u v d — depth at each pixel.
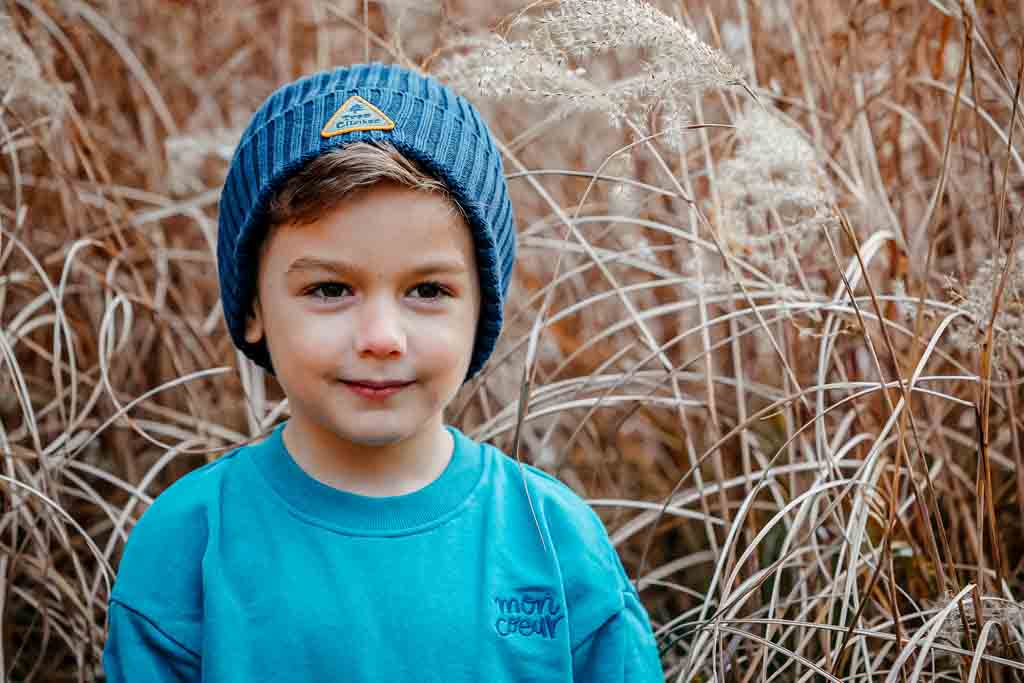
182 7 2.86
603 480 2.25
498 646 1.22
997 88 1.95
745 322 2.27
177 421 2.28
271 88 2.83
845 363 2.06
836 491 1.70
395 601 1.20
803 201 1.69
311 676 1.18
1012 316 1.70
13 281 2.05
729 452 2.17
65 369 2.09
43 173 2.32
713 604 1.83
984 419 1.49
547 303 1.64
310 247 1.14
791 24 2.17
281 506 1.24
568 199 2.53
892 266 2.03
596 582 1.30
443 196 1.18
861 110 2.06
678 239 2.20
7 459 1.75
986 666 1.48
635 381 2.01
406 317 1.17
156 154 2.60
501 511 1.29
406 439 1.25
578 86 1.56
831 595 1.57
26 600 1.85
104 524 2.09
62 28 2.49
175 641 1.21
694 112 2.27
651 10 1.48
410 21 2.46
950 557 1.51
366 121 1.20
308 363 1.16
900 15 2.33
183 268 2.46
